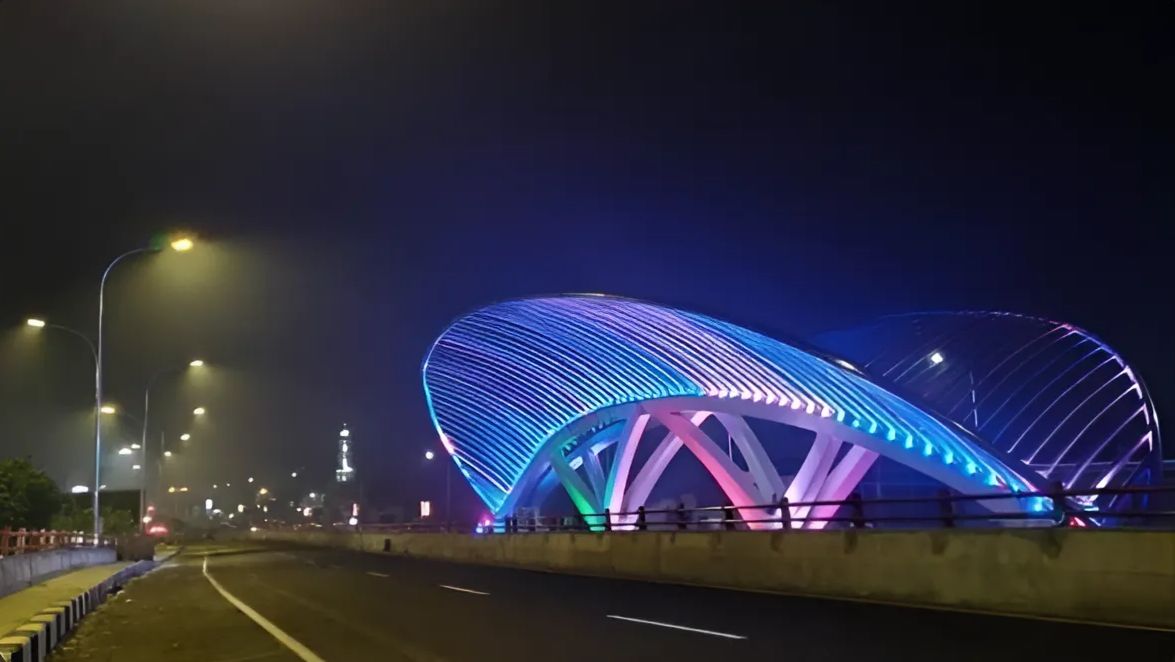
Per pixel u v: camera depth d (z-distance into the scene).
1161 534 11.76
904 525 38.75
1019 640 10.67
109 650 13.34
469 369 50.00
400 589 22.36
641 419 44.53
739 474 39.38
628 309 35.47
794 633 12.14
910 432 32.41
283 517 163.38
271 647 12.80
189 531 124.75
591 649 11.33
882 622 12.87
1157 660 9.07
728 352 35.03
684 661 10.22
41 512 44.59
